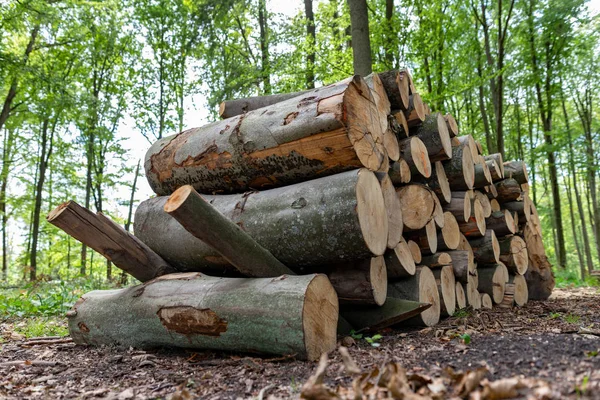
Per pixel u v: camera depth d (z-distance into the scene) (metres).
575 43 12.96
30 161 16.12
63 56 13.54
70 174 16.08
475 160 5.04
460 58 13.45
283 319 2.65
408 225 3.73
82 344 3.77
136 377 2.63
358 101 3.24
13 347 3.75
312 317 2.69
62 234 16.98
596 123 16.48
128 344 3.43
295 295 2.69
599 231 16.31
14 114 13.56
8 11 10.66
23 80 11.88
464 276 4.30
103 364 3.01
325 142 3.12
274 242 3.23
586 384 1.63
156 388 2.36
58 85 11.55
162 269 3.85
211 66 14.23
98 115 14.23
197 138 3.98
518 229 6.26
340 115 3.01
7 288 9.74
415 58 11.88
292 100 3.50
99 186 15.06
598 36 12.95
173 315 3.10
